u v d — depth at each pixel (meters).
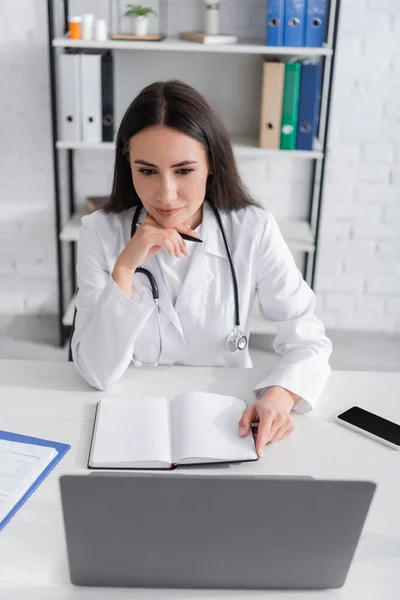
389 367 2.90
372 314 3.18
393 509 1.07
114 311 1.36
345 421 1.29
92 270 1.52
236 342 1.54
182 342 1.56
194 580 0.91
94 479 0.82
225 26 2.74
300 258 3.15
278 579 0.91
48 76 2.83
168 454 1.14
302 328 1.51
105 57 2.59
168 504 0.84
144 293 1.41
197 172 1.36
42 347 2.95
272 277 1.56
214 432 1.19
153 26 2.71
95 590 0.91
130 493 0.83
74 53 2.67
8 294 3.17
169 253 1.41
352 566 0.96
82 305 1.50
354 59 2.79
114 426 1.21
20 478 1.10
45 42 2.79
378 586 0.93
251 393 1.39
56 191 2.76
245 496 0.84
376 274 3.12
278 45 2.51
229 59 2.81
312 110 2.59
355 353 3.00
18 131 2.92
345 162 2.94
